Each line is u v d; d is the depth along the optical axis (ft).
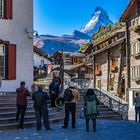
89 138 47.29
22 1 79.15
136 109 83.41
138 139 47.60
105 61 182.09
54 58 218.18
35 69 176.14
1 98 67.87
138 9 149.89
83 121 71.41
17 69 77.97
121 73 165.07
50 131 53.67
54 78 73.46
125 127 62.39
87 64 228.84
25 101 56.13
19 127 56.65
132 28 152.66
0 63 76.23
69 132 53.01
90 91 54.90
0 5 77.30
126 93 158.20
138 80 149.07
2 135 49.01
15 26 77.97
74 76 220.64
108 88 177.17
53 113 68.13
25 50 79.15
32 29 79.77
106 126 63.36
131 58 156.25
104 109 100.83
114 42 167.12
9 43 76.84
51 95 72.28
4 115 58.65
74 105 58.13
